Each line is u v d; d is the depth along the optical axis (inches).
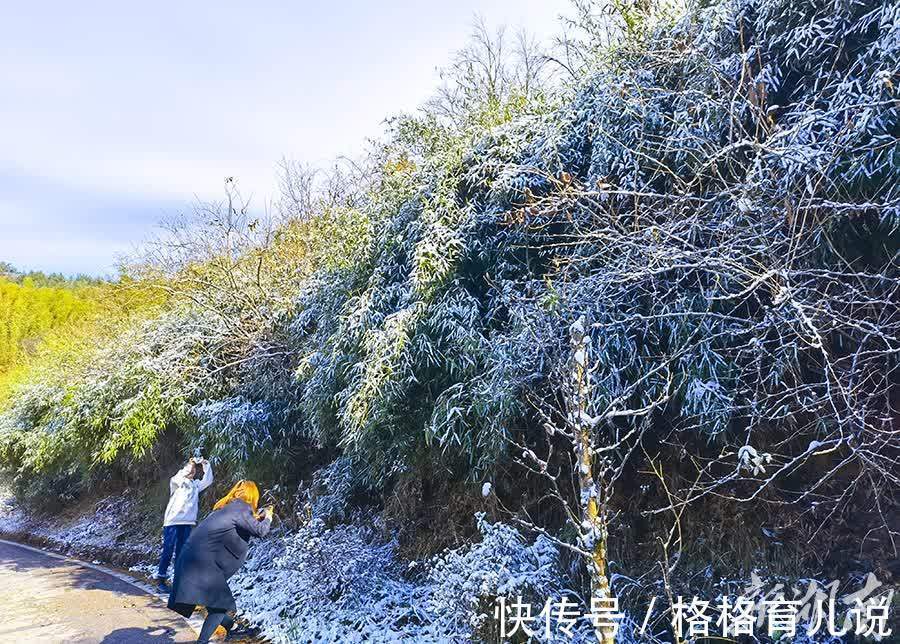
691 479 177.0
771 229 133.1
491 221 206.1
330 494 289.7
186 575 194.1
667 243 146.4
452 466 228.8
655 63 189.0
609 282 149.6
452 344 199.9
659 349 166.1
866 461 126.8
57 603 271.9
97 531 462.6
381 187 285.7
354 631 195.8
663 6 204.7
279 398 339.6
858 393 132.6
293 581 234.4
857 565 152.9
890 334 135.3
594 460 156.9
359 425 213.5
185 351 379.6
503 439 178.7
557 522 198.2
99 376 438.3
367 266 257.3
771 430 163.8
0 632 227.6
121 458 485.1
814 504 149.1
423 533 247.8
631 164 174.9
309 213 449.4
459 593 162.9
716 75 159.6
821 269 132.1
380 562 231.5
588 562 124.2
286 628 208.8
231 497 212.8
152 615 245.4
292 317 346.9
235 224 449.4
